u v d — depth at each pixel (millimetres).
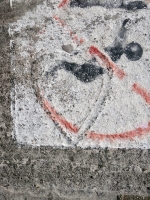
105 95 1081
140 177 1100
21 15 1099
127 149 1082
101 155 1088
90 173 1102
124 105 1078
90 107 1083
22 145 1099
